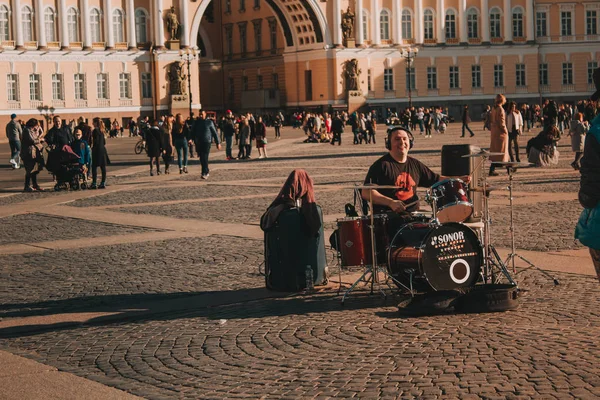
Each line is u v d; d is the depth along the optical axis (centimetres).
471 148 1585
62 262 2062
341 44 12025
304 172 1681
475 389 1030
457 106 12575
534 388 1026
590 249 995
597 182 960
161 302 1608
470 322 1345
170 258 2055
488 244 1548
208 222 2619
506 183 3428
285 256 1648
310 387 1075
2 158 6662
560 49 12781
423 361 1152
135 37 11006
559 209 2627
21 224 2786
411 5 12406
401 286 1475
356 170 4409
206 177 4272
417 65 12425
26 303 1645
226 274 1844
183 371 1173
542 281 1625
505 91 12662
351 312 1453
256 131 5959
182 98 11144
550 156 4281
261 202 3103
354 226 1544
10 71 10225
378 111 12244
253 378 1125
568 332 1261
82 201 3409
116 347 1311
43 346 1340
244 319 1445
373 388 1055
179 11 11244
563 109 8231
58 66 10500
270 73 12812
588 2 12781
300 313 1469
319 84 12081
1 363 1246
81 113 10650
